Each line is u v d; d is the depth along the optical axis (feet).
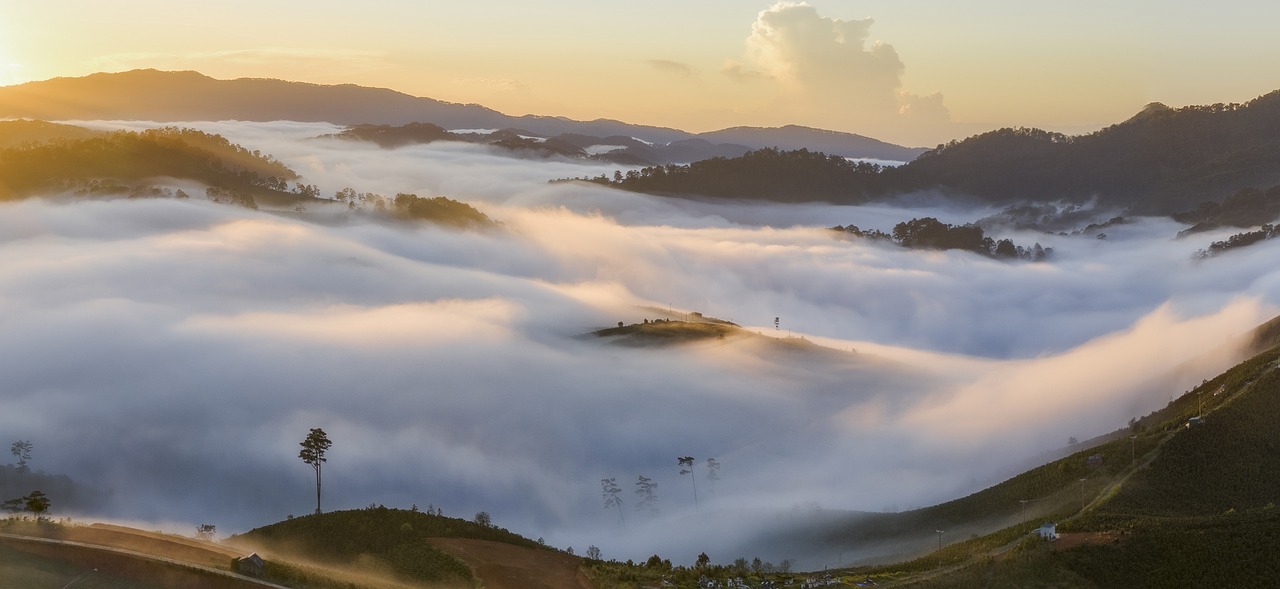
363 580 248.73
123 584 225.15
